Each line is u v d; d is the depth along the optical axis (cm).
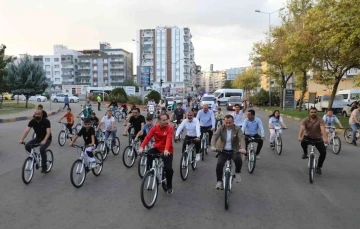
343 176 870
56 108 3850
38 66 4088
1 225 526
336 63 2319
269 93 5175
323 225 534
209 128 1163
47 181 797
